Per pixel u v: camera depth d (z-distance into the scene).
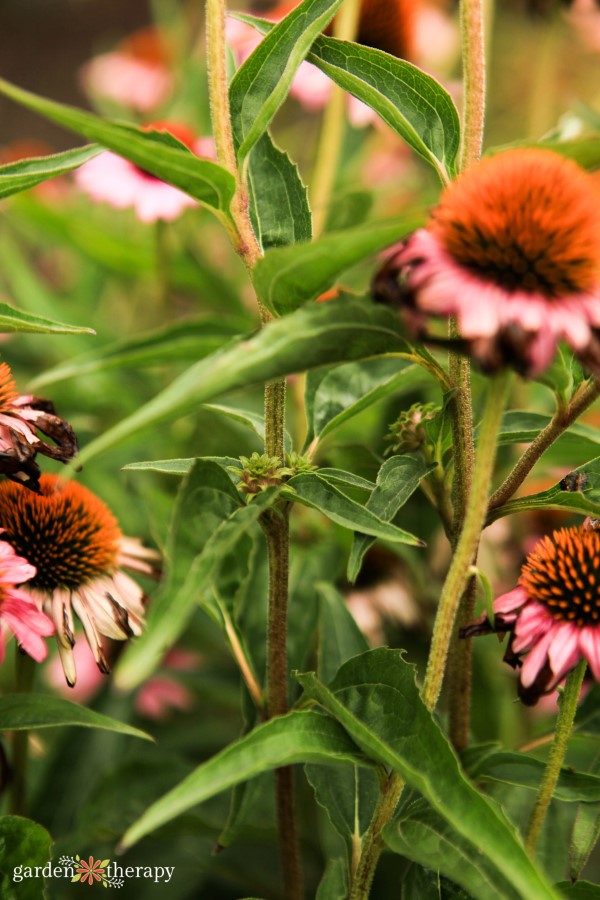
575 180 0.61
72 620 0.69
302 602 0.80
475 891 0.62
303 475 0.65
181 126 1.10
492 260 0.60
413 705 0.63
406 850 0.63
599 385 0.64
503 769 0.69
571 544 0.66
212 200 0.64
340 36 0.92
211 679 0.90
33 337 1.13
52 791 0.82
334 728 0.63
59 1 3.31
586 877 0.90
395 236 0.59
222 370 0.59
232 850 0.84
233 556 0.71
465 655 0.70
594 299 0.60
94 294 1.29
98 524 0.71
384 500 0.66
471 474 0.67
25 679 0.72
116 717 0.84
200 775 0.60
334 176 1.18
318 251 0.60
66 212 1.10
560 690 0.66
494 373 0.59
